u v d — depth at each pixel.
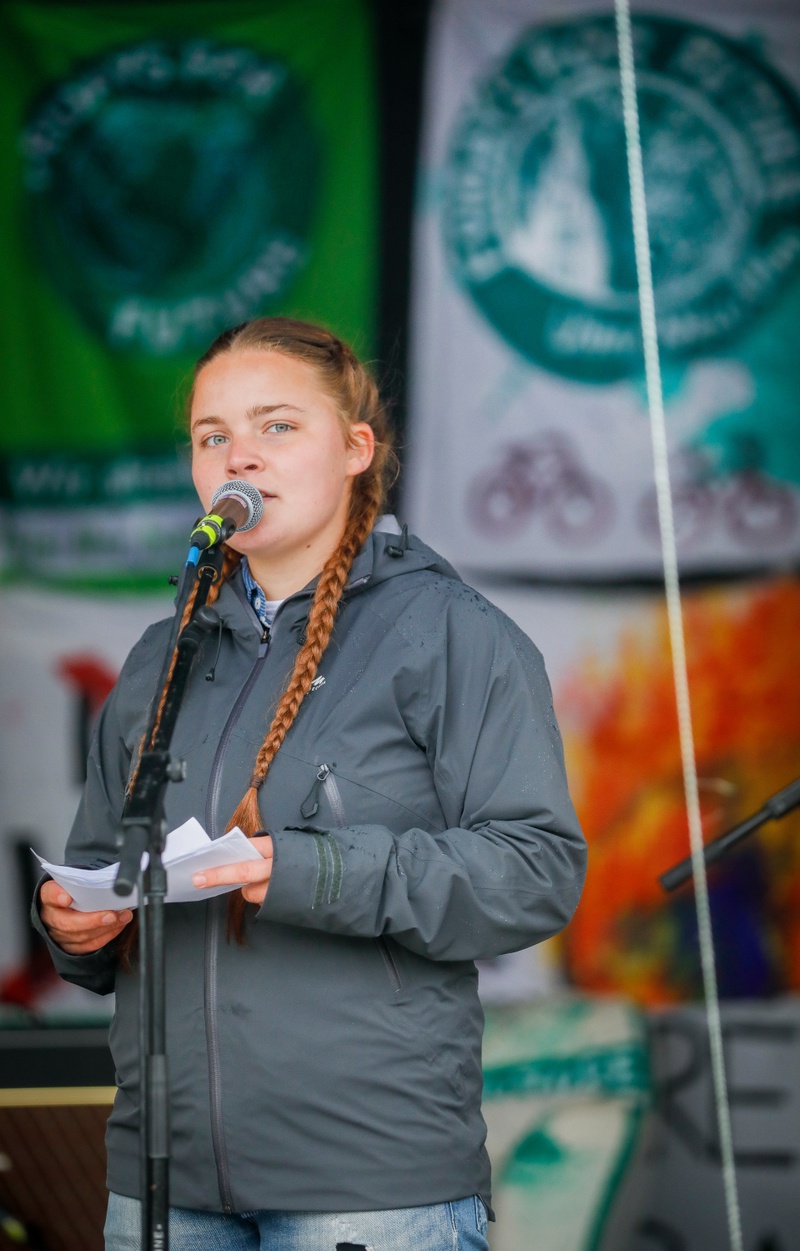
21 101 13.27
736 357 12.98
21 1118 9.22
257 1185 5.33
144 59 13.27
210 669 6.07
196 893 5.17
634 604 12.95
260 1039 5.38
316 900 5.18
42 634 13.26
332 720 5.71
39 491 13.32
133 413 13.27
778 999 12.29
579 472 13.03
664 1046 12.26
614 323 13.03
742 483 12.95
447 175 13.12
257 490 5.88
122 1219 5.74
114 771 6.50
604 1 13.09
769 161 12.96
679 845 12.62
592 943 12.50
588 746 12.81
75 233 13.26
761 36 12.99
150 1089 4.75
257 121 13.20
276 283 13.15
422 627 5.86
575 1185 11.92
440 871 5.34
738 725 12.77
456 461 13.06
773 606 12.89
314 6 13.19
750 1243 11.74
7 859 13.04
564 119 13.07
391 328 13.08
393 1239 5.29
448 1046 5.56
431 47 13.17
